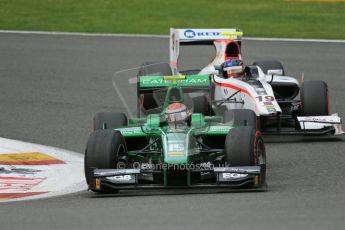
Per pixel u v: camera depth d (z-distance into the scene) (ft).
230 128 138.92
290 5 380.37
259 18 356.18
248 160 128.67
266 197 120.67
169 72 179.73
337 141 181.47
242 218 102.27
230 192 127.95
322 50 298.97
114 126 147.13
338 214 103.65
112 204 119.65
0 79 260.01
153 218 104.37
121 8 376.07
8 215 112.06
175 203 117.19
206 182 136.36
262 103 174.60
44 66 277.44
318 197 119.96
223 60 203.72
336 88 244.22
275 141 183.52
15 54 296.30
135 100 226.38
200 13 366.63
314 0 388.78
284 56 288.71
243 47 303.48
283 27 339.98
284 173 149.38
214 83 189.16
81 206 119.14
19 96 237.45
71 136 192.44
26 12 367.86
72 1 388.98
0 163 164.86
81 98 233.76
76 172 158.10
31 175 155.33
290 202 114.83
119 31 335.88
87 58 288.51
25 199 133.49
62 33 331.98
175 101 141.90
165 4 384.88
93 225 101.19
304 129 178.70
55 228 100.37
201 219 102.42
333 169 152.05
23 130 198.80
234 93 182.19
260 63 205.46
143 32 333.83
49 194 138.41
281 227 95.86
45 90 244.42
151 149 139.13
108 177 129.08
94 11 370.32
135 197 126.72
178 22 350.23
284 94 191.72
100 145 130.62
